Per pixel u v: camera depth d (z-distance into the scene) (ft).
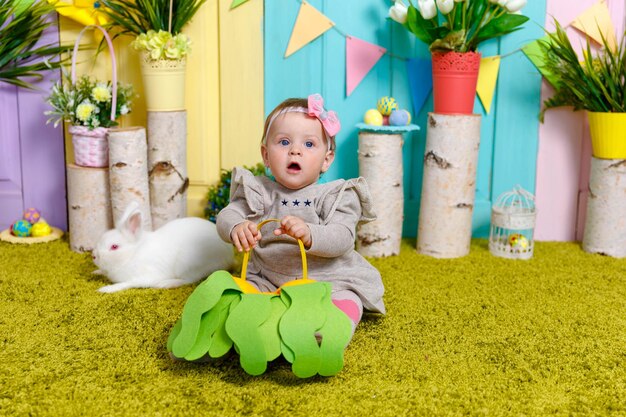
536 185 7.31
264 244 4.97
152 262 5.73
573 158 7.23
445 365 4.31
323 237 4.50
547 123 7.17
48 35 7.04
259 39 7.06
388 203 6.63
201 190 7.41
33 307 5.20
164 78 6.63
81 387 3.94
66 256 6.55
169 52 6.51
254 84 7.15
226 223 4.69
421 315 5.17
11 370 4.13
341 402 3.82
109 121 6.64
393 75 7.14
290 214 4.87
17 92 7.14
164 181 6.81
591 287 5.87
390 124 6.63
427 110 7.22
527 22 6.96
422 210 6.81
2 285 5.68
